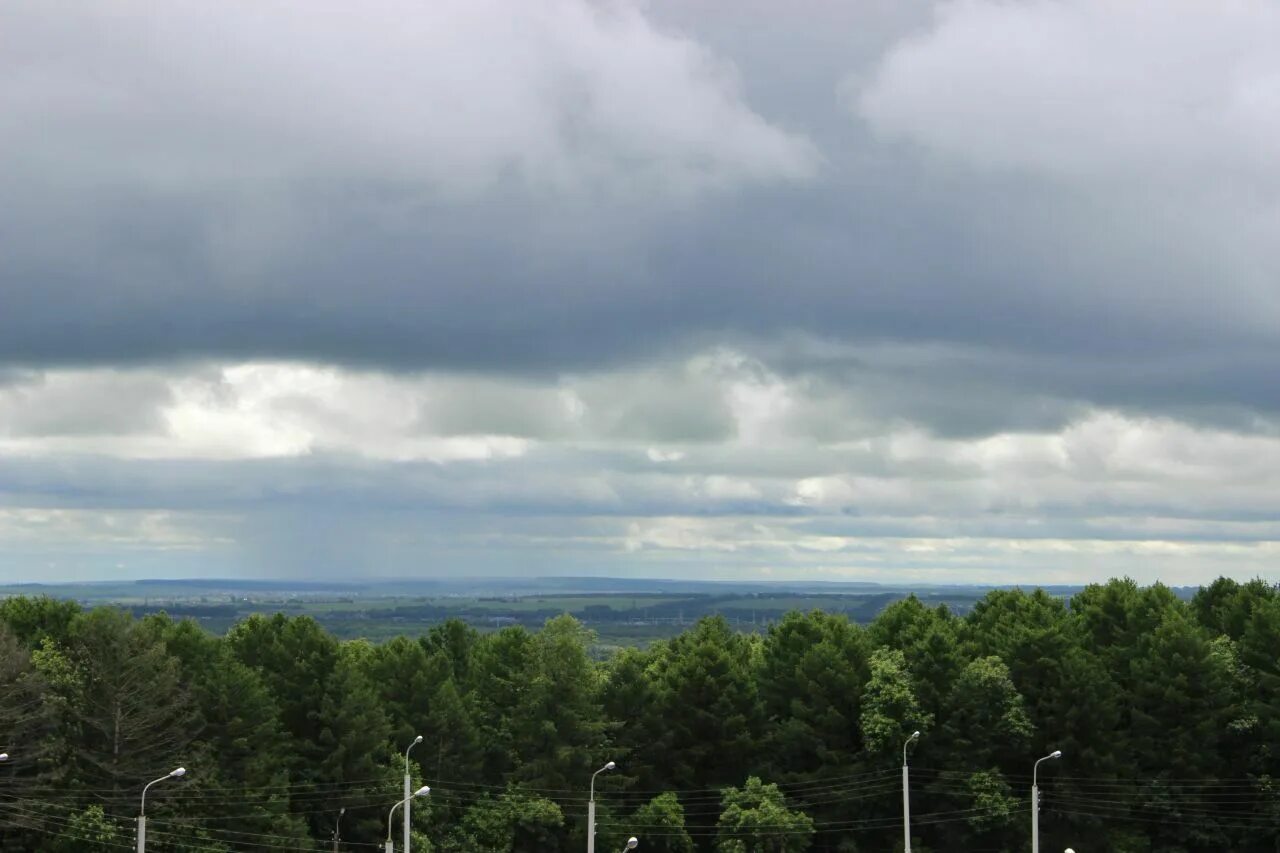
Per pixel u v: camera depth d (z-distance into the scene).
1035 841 97.88
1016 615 131.25
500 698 121.06
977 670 116.94
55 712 97.06
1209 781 115.88
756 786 113.06
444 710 113.00
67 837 93.00
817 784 116.06
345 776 105.12
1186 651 118.81
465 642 137.75
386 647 126.81
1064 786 116.69
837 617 131.00
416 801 106.12
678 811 112.31
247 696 102.94
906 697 115.94
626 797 117.06
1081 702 116.81
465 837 108.38
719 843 111.44
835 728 118.50
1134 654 124.00
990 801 112.88
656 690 120.19
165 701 100.00
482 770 115.94
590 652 158.38
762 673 127.19
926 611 136.38
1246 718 117.12
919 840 116.19
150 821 96.25
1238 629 131.38
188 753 99.69
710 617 142.12
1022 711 116.69
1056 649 120.25
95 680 98.19
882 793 116.38
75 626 108.06
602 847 110.88
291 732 110.00
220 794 98.44
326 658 113.38
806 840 111.19
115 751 97.19
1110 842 115.56
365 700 107.81
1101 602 132.75
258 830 99.31
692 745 117.75
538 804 108.44
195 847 95.75
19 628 114.88
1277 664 118.81
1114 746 116.31
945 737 117.00
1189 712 117.56
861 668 122.69
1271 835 115.81
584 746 113.81
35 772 97.81
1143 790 115.94
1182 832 115.94
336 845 103.31
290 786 104.50
